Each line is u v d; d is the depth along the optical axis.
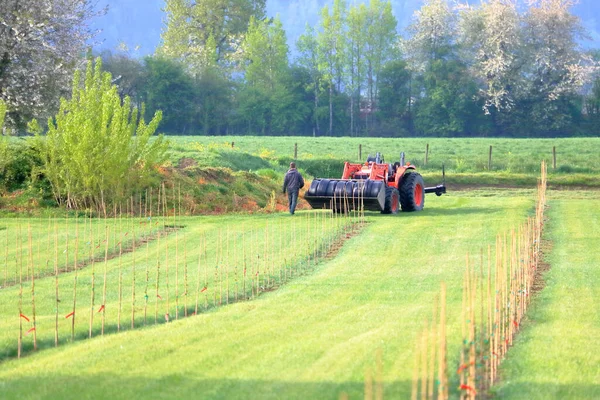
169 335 39.44
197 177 107.56
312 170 163.75
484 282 53.50
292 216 93.19
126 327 42.81
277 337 38.66
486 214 93.56
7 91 117.56
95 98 96.25
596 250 68.31
